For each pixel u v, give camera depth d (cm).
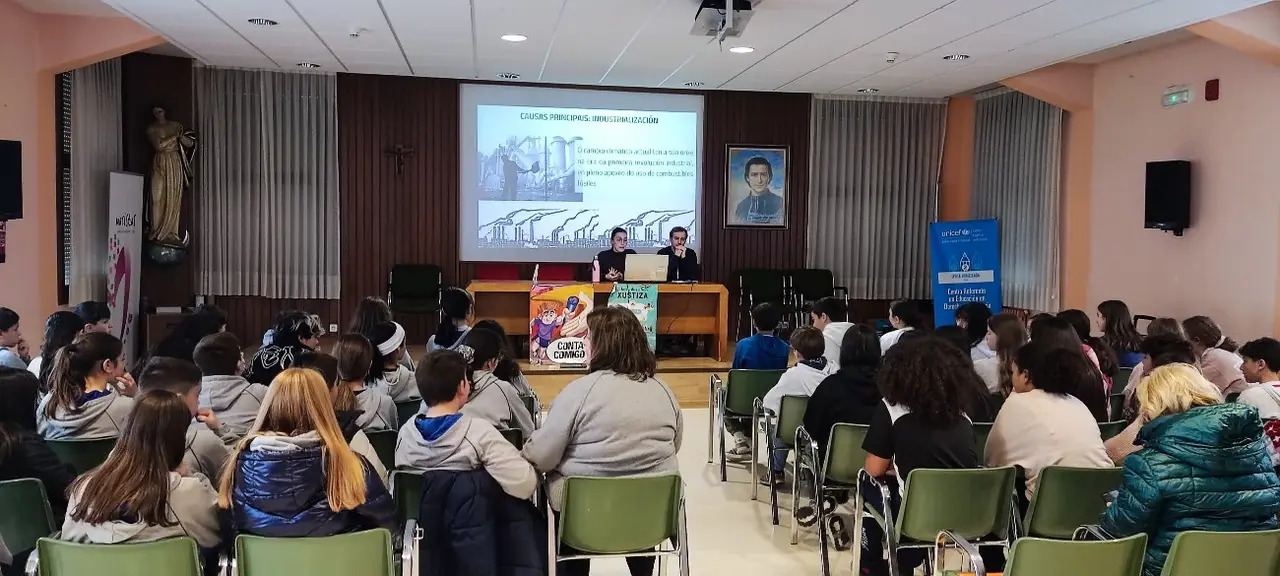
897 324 511
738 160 947
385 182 887
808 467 383
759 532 406
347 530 223
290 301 882
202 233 850
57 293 664
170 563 207
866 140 963
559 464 278
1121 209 766
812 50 692
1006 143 902
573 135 912
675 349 776
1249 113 630
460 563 247
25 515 247
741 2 531
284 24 624
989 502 281
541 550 265
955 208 980
